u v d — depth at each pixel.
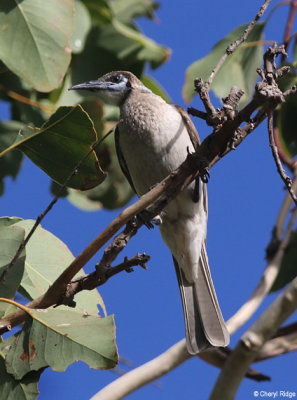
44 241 7.59
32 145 6.88
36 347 6.30
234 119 6.18
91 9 10.43
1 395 6.30
